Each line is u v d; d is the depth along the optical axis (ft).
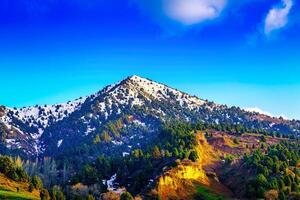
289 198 652.07
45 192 637.30
